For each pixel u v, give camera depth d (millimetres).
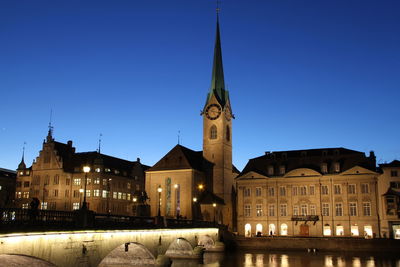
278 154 118000
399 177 101375
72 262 36656
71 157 134625
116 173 138875
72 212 37719
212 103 126562
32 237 31922
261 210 112438
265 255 86125
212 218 114812
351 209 104188
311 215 107125
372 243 90812
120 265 57344
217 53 132000
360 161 106875
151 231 54594
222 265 70125
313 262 74375
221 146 122938
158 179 118625
